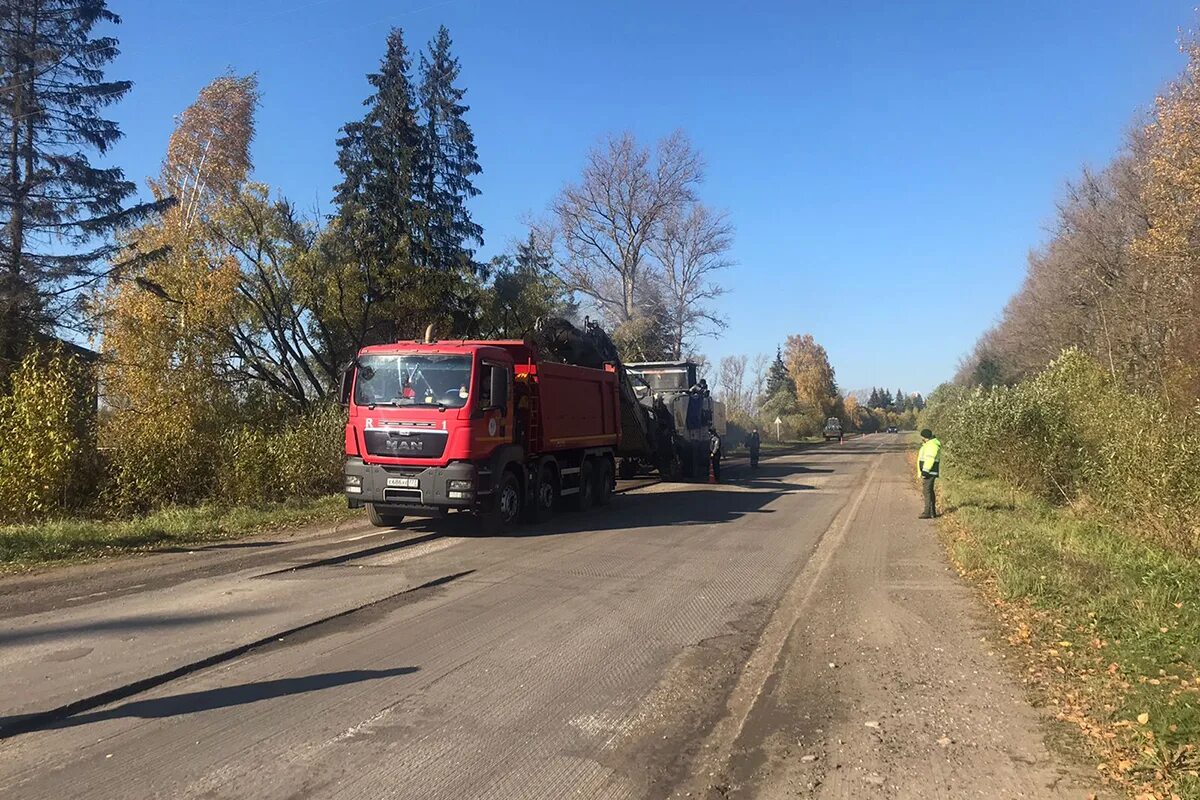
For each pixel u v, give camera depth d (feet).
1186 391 62.64
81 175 79.05
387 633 23.79
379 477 41.98
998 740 16.15
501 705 18.12
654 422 78.28
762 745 16.12
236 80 82.43
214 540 40.75
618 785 14.28
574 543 41.16
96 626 23.95
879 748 15.88
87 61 81.15
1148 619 23.24
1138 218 107.65
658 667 21.16
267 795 13.55
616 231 151.64
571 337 60.54
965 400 90.99
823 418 299.99
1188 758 14.51
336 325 87.92
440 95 94.63
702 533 45.47
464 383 41.68
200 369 67.72
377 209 87.56
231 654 21.34
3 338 66.23
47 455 47.37
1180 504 33.12
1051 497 56.95
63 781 13.94
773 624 25.71
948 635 23.99
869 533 45.98
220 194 80.18
